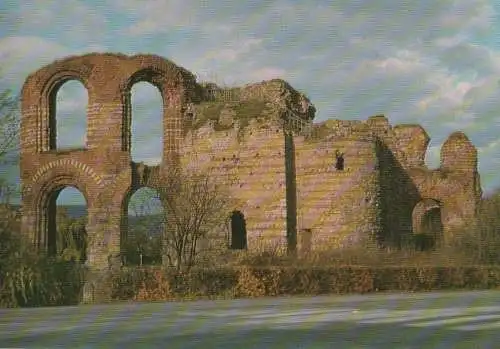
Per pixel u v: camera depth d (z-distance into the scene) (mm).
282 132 54469
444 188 59438
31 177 59312
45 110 60062
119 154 58125
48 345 21094
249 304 32906
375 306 31328
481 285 42969
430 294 38469
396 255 46844
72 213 75125
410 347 20344
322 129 54969
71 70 59656
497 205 50969
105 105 58719
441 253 48594
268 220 54125
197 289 37406
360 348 20250
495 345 20688
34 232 58656
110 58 59281
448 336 22266
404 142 60875
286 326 24641
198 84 62406
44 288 35531
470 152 59906
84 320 26984
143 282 37312
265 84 61250
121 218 57656
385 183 58219
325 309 30109
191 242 50438
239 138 55750
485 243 48344
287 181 54281
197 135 57625
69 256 60062
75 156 58812
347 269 39750
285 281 38406
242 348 20406
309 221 54031
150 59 59594
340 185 53625
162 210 53031
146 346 20844
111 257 57062
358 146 53938
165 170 57406
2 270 34938
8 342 21609
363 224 53438
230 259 48562
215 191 54031
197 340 21797
